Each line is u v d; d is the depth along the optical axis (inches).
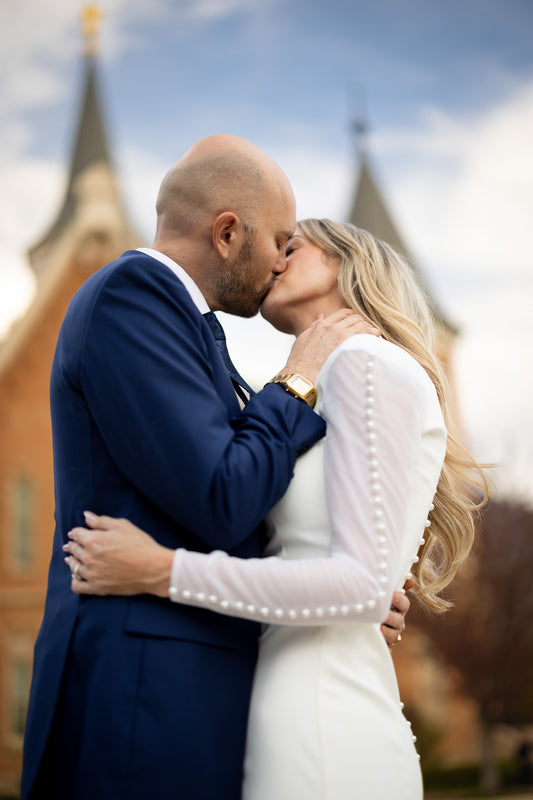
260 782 67.8
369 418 70.4
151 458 67.3
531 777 893.2
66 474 73.3
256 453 68.5
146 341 69.8
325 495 72.0
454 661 887.7
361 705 70.3
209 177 78.9
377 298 83.7
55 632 70.4
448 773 930.1
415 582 89.9
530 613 881.5
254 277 81.1
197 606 68.9
